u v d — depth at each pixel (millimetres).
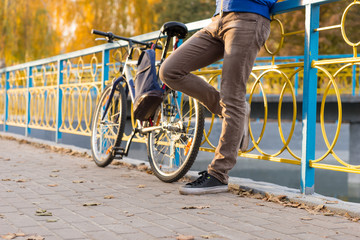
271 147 13516
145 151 8312
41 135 9852
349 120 12711
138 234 2002
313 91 2984
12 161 4527
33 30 17250
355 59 2709
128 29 20516
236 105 2971
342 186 12195
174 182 3480
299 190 3059
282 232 2082
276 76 14570
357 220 2334
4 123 8750
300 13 19531
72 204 2605
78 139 10039
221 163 3047
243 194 3008
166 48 3479
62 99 6371
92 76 5547
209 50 3047
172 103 3439
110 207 2547
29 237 1898
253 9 2852
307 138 2953
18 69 8164
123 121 4031
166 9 21766
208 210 2520
